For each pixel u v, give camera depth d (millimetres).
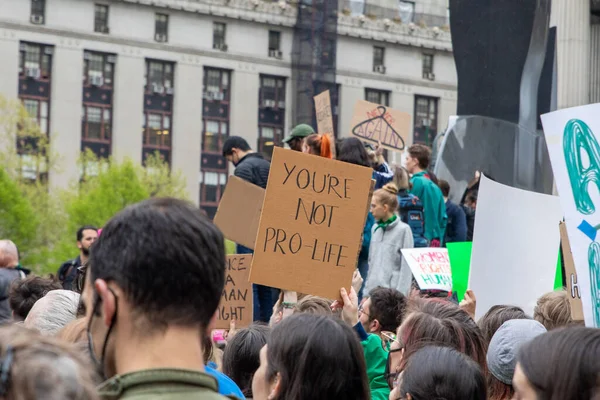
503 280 10648
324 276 8453
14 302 10375
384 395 8125
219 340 11117
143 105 96750
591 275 7988
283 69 100500
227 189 11859
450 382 5609
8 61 91375
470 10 22688
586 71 35250
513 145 22531
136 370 3480
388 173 17156
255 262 8359
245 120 99562
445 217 17125
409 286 14234
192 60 98125
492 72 22625
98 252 3629
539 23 22578
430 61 101562
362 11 98625
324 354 5211
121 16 95812
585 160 8070
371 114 22359
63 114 93500
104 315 3600
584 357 4535
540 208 10820
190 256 3578
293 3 101312
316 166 8469
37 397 2607
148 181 92688
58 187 89875
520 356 4793
